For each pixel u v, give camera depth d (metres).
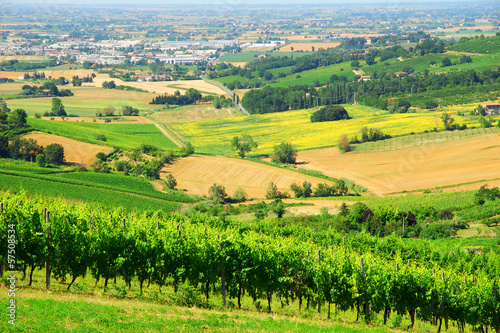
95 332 16.91
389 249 45.50
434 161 95.25
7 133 102.75
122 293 23.31
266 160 103.88
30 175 83.25
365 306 28.81
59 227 24.19
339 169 95.81
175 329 18.64
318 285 27.80
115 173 90.62
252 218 69.62
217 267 26.67
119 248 25.72
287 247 29.50
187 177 92.44
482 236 60.19
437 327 29.72
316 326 23.05
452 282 29.80
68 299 20.44
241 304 27.80
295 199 81.19
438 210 70.88
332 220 65.81
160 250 26.38
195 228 30.97
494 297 29.50
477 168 90.00
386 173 91.50
